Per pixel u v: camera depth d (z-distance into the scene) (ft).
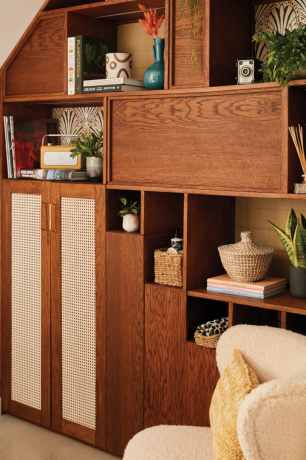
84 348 8.41
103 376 8.20
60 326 8.68
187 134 7.10
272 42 6.42
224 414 4.77
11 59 9.16
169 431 5.75
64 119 9.86
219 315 8.05
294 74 6.04
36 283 8.99
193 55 6.95
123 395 7.98
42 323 8.94
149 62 8.77
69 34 8.34
